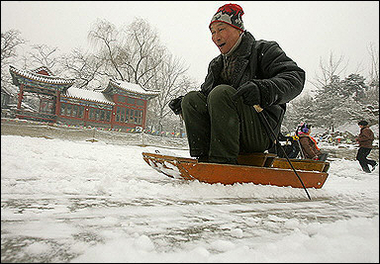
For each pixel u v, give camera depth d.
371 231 0.82
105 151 7.96
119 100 27.58
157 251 0.67
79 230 0.80
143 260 0.59
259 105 1.89
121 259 0.59
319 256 0.65
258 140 2.26
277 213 1.27
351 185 3.27
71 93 26.14
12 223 0.84
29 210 1.02
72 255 0.61
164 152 2.30
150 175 2.70
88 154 6.12
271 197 1.82
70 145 9.14
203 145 2.46
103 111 26.92
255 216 1.17
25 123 14.73
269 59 2.21
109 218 0.96
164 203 1.33
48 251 0.63
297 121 29.28
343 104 25.33
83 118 25.75
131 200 1.35
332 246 0.70
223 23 2.26
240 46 2.30
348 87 30.64
